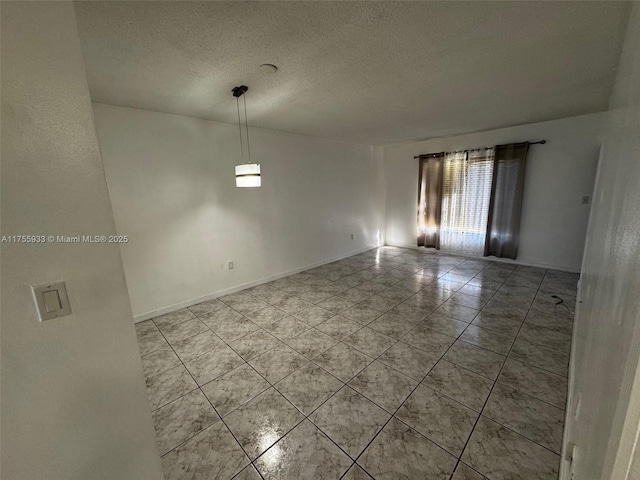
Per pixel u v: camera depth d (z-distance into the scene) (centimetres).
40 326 80
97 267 89
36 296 79
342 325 291
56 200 80
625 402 34
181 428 170
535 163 432
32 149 75
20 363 78
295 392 197
